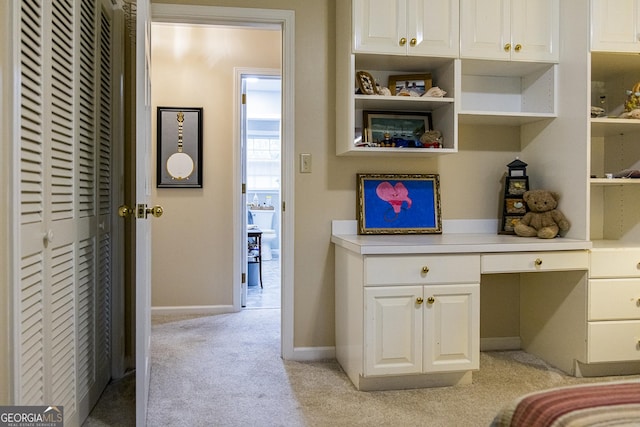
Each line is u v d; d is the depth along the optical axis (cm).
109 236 257
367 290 233
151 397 235
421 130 295
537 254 248
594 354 256
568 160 269
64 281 183
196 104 411
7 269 135
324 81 291
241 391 243
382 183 295
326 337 295
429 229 295
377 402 230
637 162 288
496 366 280
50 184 167
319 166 291
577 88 262
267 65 420
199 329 361
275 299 470
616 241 292
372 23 257
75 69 194
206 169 412
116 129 260
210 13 280
